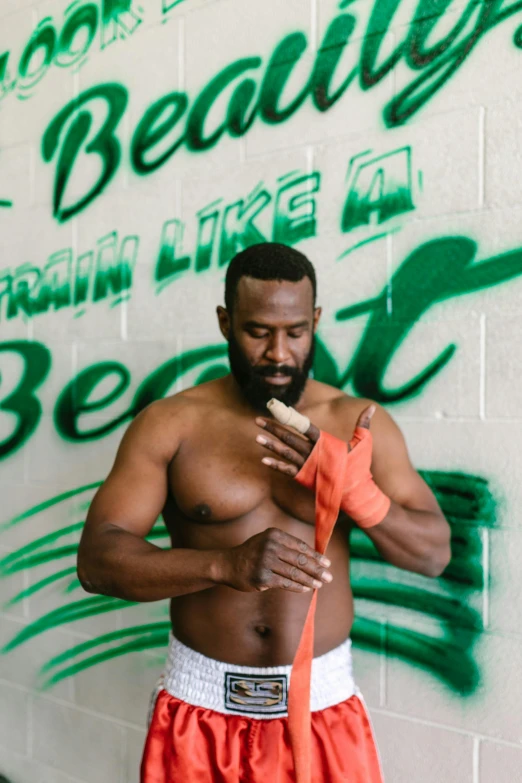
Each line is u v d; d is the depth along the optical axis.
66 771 1.95
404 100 1.40
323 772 1.01
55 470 1.97
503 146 1.29
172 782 1.02
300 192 1.53
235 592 1.05
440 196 1.36
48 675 1.99
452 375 1.35
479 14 1.31
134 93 1.80
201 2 1.68
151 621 1.76
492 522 1.32
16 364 2.08
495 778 1.31
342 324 1.48
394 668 1.43
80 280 1.92
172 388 1.72
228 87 1.63
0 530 2.11
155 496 1.06
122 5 1.82
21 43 2.06
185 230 1.71
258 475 1.04
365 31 1.44
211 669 1.05
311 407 1.11
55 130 1.98
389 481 1.07
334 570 1.08
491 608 1.32
